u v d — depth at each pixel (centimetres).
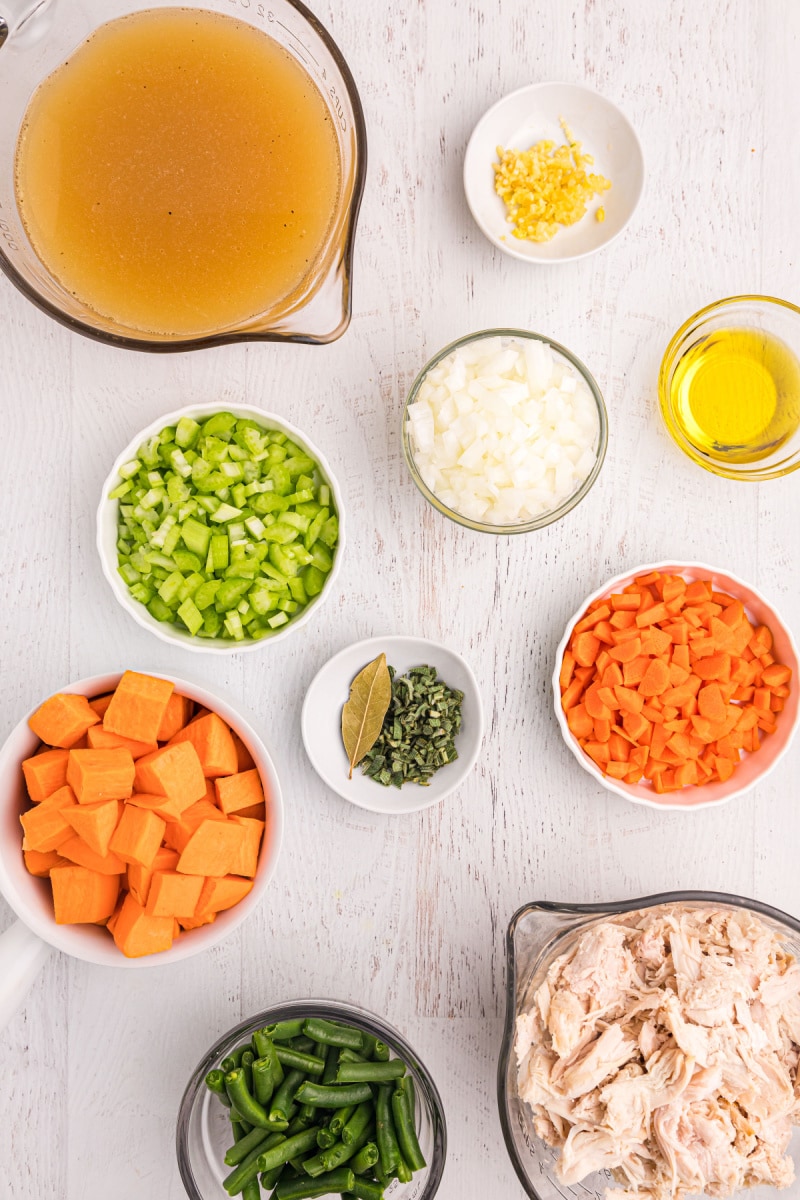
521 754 73
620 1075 65
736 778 72
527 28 72
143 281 67
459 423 68
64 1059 72
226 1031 72
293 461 69
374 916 73
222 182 67
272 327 67
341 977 73
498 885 73
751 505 75
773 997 66
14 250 66
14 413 72
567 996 66
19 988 63
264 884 66
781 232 74
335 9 71
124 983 72
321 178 67
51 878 65
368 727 70
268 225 67
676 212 74
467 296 73
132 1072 72
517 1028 66
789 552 75
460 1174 72
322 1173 65
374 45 72
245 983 72
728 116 74
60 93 66
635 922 69
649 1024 65
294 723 72
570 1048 65
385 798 71
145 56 66
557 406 68
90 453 72
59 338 71
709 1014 65
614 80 73
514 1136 66
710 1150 64
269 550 69
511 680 73
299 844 73
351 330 72
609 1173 68
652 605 71
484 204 72
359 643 70
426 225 72
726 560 74
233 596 68
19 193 67
